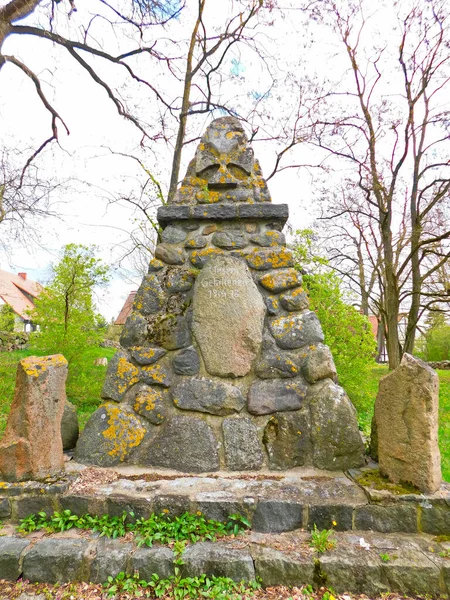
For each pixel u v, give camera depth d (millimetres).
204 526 2367
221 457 2922
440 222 9203
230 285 3258
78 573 2156
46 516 2477
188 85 7473
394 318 9172
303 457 2900
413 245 8844
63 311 7059
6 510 2479
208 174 3730
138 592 2084
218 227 3525
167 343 3232
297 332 3172
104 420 3049
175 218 3490
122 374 3158
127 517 2447
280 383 3068
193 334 3230
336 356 6129
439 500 2406
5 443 2602
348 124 8391
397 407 2627
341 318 6199
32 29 6676
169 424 3021
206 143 3768
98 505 2473
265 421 2996
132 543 2293
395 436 2627
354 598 2074
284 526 2416
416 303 9242
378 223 9758
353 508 2426
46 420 2680
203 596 2068
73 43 7016
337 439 2873
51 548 2223
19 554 2178
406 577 2100
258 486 2633
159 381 3123
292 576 2129
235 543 2303
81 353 6867
